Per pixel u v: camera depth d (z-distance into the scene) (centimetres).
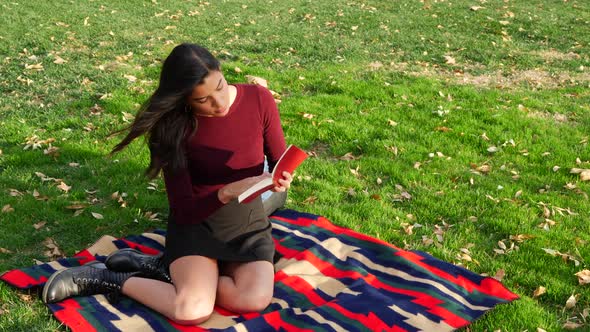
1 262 409
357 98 752
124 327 333
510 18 1172
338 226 461
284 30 1069
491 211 492
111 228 459
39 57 867
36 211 472
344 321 342
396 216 487
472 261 426
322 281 391
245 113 344
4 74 795
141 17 1129
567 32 1092
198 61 303
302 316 346
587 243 445
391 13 1220
